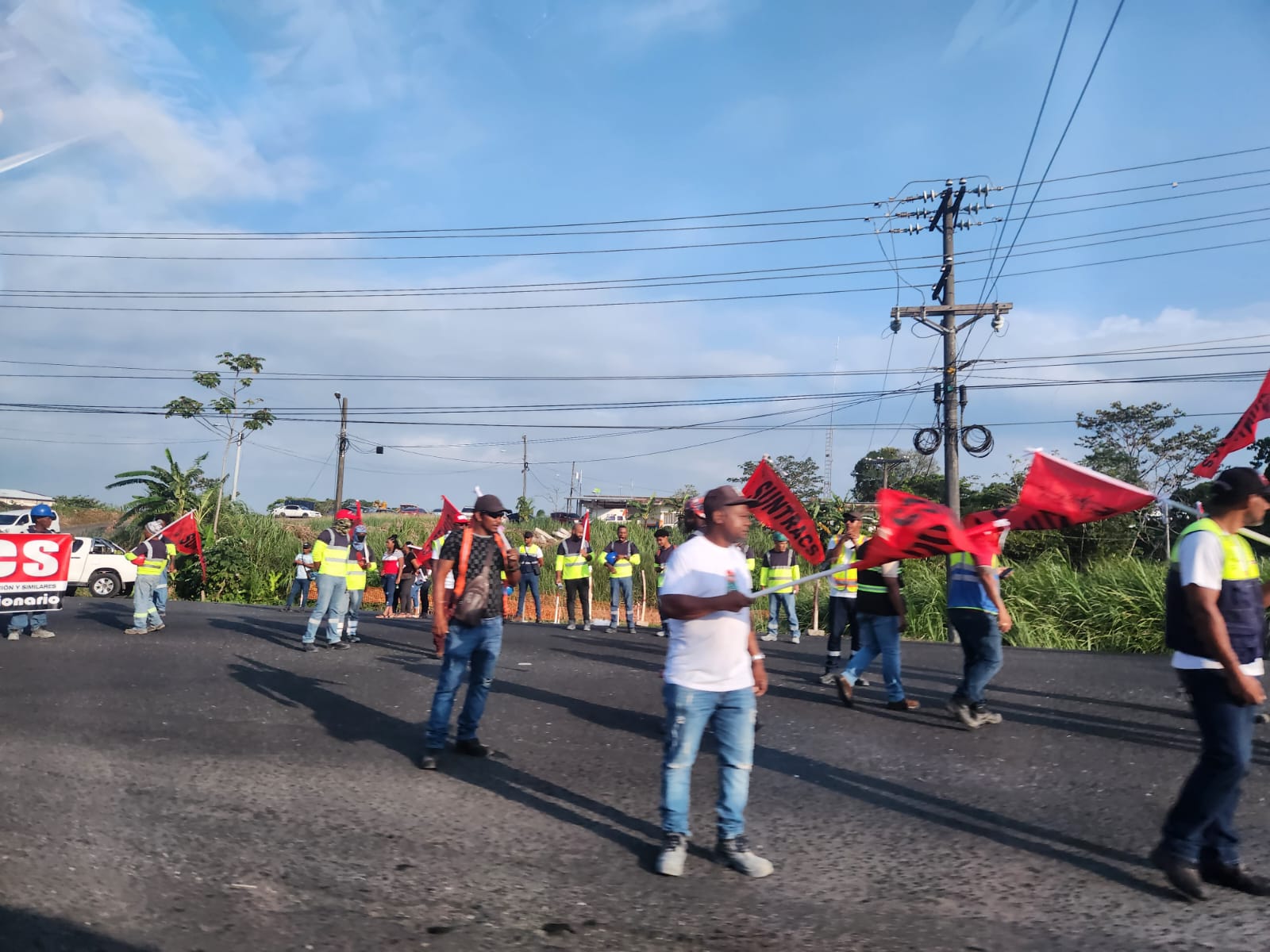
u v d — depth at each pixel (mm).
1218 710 4082
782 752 6945
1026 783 6086
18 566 12609
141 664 10609
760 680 4852
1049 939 3699
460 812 5309
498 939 3660
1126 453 34344
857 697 9445
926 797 5770
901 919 3900
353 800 5496
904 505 5734
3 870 4141
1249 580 4234
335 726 7574
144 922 3697
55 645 12102
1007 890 4223
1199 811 4090
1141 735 7605
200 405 32281
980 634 7719
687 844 4633
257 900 3971
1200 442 33094
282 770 6160
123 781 5742
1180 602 4277
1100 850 4770
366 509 66188
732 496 4582
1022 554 29359
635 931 3758
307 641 12359
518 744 7066
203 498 30703
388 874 4320
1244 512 4234
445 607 6453
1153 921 3879
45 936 3510
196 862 4383
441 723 6320
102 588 25000
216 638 13461
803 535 8281
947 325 21406
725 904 4039
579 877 4336
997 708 8859
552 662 11742
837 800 5684
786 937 3715
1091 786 6012
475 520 6535
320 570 12422
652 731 7605
